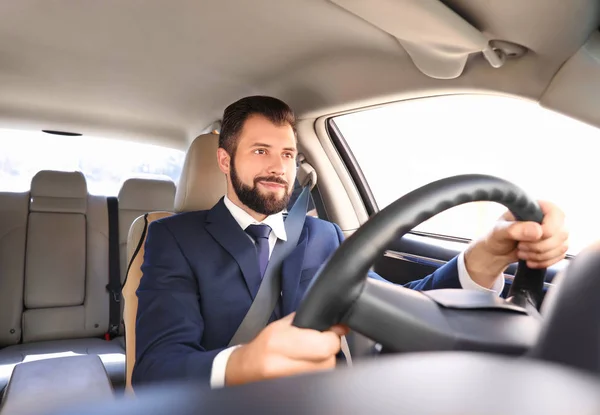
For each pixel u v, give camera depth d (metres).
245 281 1.29
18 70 1.90
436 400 0.29
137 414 0.26
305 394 0.29
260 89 1.90
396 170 2.17
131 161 2.95
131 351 1.46
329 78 1.66
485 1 1.00
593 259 0.44
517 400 0.29
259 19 1.38
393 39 1.28
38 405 0.31
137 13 1.42
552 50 1.06
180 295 1.23
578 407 0.29
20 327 2.62
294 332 0.58
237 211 1.37
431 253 1.83
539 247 0.79
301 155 2.14
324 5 1.23
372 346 0.75
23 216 2.73
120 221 2.91
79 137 2.61
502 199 0.71
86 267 2.79
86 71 1.90
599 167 1.49
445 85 1.39
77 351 2.43
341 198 2.20
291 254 1.35
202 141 1.68
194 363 0.85
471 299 0.67
